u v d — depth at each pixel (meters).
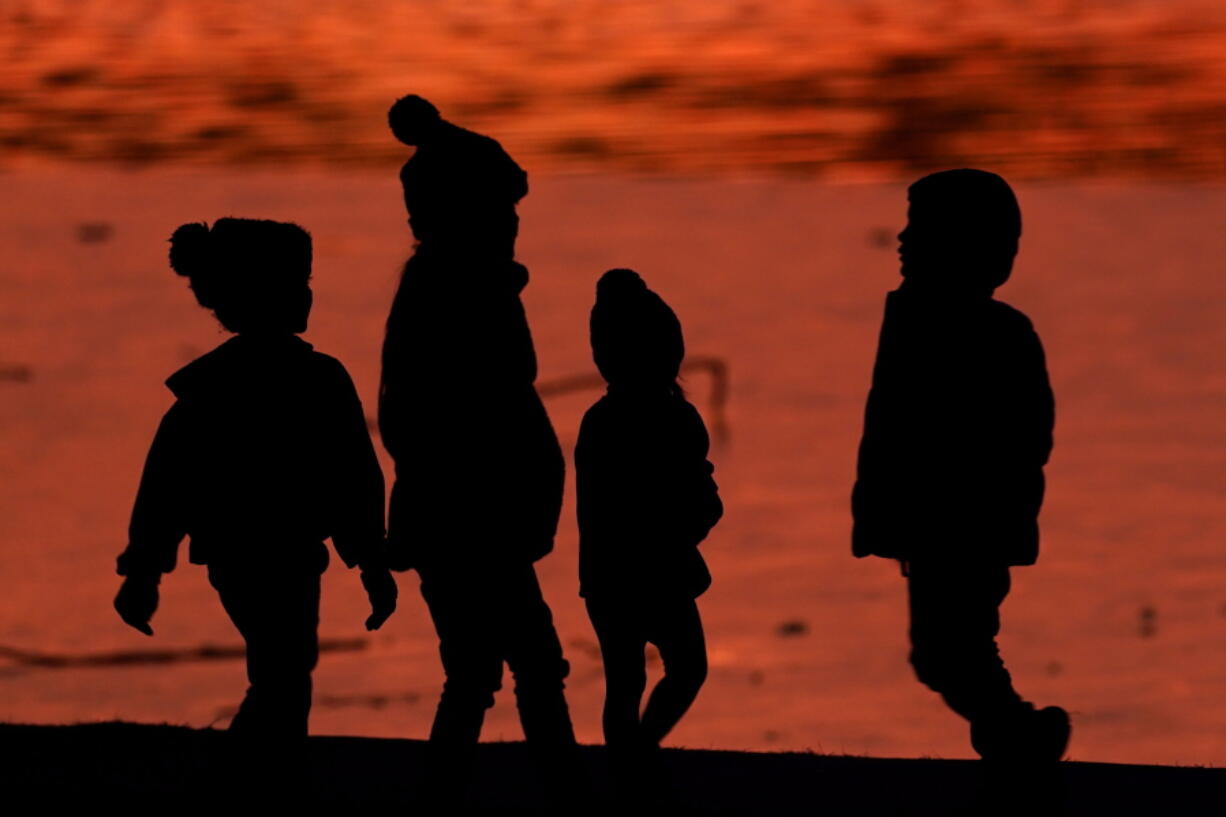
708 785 21.78
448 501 18.84
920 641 19.38
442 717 19.23
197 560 18.20
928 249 18.95
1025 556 19.12
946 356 18.88
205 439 17.88
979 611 19.19
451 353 18.66
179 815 19.02
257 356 18.08
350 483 18.16
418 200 18.84
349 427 18.19
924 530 19.05
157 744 23.08
